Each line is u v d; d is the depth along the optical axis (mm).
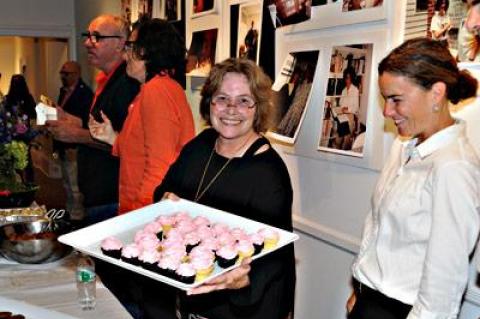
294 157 2148
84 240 1370
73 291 1382
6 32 5203
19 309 1226
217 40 2680
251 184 1499
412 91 1136
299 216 2152
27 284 1426
